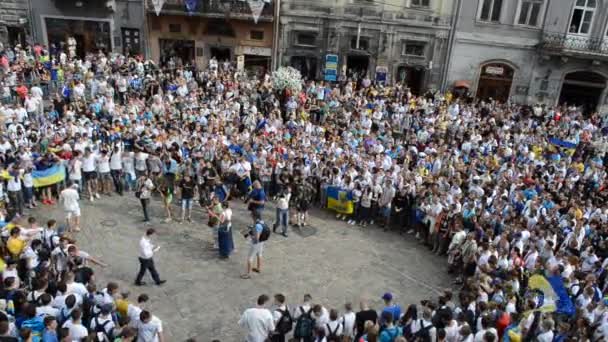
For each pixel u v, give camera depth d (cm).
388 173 1591
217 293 1152
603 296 1111
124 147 1722
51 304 856
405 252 1440
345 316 879
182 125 1970
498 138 2184
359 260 1367
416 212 1517
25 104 1988
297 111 2320
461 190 1567
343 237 1501
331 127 2125
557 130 2317
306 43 2917
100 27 2905
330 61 2764
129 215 1506
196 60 2986
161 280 1175
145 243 1116
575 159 2088
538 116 2650
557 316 980
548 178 1711
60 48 2911
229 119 2095
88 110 2014
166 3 2827
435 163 1788
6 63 2323
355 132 2075
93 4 2844
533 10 2778
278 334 865
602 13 2688
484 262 1152
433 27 2820
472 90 2922
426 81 2933
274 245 1408
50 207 1499
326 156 1741
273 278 1235
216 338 1002
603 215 1427
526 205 1419
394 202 1548
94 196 1609
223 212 1280
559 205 1477
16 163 1421
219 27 2922
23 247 1045
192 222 1503
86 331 784
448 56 2870
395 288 1240
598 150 2188
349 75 2941
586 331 921
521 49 2828
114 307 870
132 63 2588
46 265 977
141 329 814
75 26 2900
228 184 1675
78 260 1020
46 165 1493
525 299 1023
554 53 2730
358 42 2798
